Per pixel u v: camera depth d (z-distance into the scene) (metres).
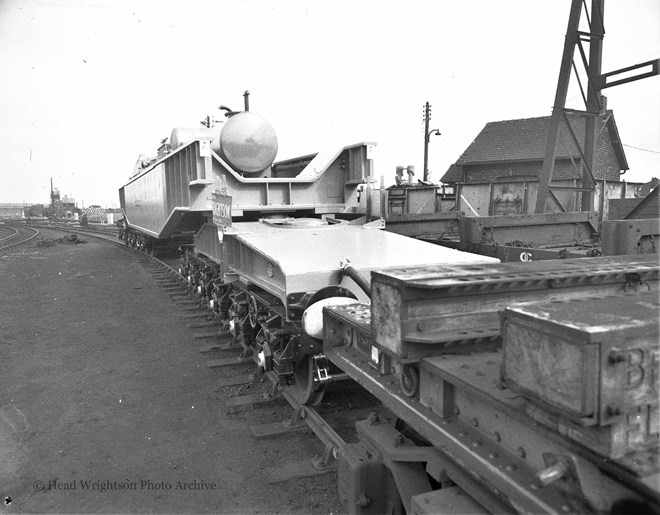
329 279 4.02
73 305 9.70
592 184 10.16
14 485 3.60
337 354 3.05
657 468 1.26
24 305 9.77
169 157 8.43
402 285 2.06
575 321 1.37
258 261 4.95
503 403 1.60
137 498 3.43
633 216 6.96
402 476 2.31
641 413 1.31
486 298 2.21
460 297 2.16
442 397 2.02
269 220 6.39
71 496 3.46
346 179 7.24
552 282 2.28
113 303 9.86
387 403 2.36
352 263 4.19
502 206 14.92
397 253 4.66
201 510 3.29
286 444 4.15
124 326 8.05
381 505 2.54
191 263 10.28
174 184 8.45
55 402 5.07
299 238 5.31
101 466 3.85
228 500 3.40
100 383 5.58
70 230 35.53
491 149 32.03
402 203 14.70
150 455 4.01
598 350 1.25
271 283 4.52
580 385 1.26
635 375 1.29
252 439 4.25
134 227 15.94
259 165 7.17
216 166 6.67
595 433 1.31
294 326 4.00
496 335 2.09
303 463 3.83
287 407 4.87
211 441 4.23
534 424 1.52
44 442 4.23
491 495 1.77
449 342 2.03
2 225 41.78
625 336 1.28
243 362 6.09
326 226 6.11
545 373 1.39
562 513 1.33
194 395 5.20
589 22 9.70
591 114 10.02
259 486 3.56
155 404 5.00
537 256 6.44
